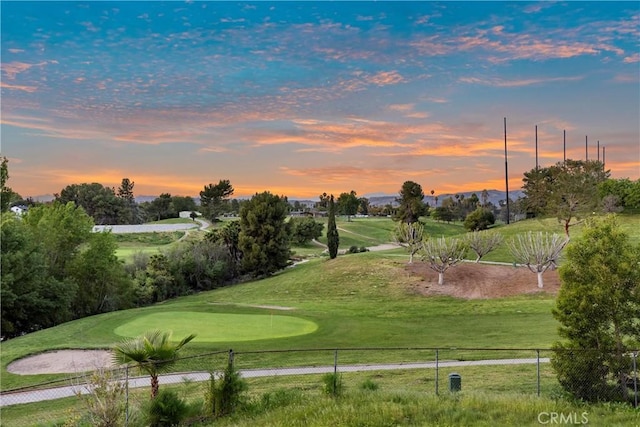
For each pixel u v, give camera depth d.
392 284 51.53
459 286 49.31
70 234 54.78
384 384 18.36
